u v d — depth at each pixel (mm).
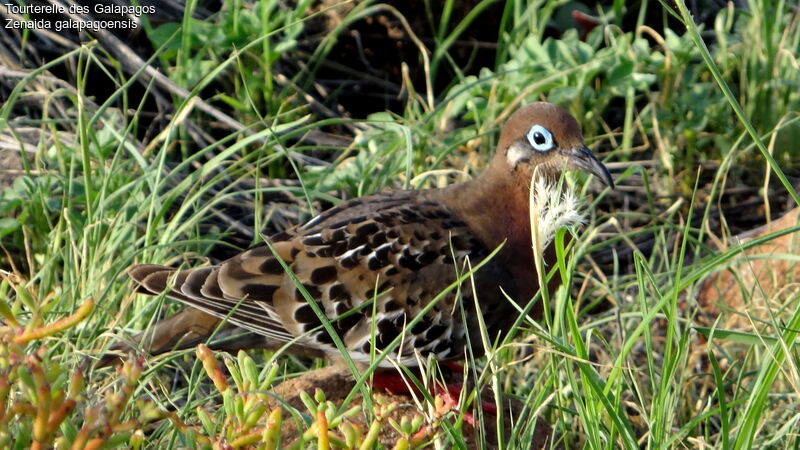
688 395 10016
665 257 11008
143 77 13555
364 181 11812
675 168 13648
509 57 14578
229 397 6012
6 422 5562
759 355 10156
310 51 14727
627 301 11812
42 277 9859
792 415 8961
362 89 14906
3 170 11852
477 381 7438
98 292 9594
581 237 11312
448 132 13695
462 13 14648
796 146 13547
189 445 6164
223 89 13844
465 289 9000
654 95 13688
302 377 9109
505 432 8883
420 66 14898
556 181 9547
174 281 8688
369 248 8898
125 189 10336
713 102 13672
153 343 8797
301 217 12195
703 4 15727
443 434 7805
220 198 10391
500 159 9523
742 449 7297
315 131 13672
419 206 9352
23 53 13141
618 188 13320
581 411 7340
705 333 7480
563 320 7160
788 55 13586
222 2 14984
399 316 8883
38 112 13164
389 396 9094
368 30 14766
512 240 9328
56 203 11180
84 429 5520
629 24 15445
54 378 5676
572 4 15195
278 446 6391
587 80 13273
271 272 8773
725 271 11375
